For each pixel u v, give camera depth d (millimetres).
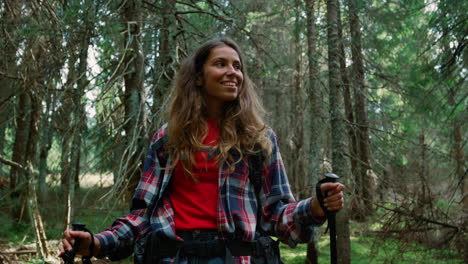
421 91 7871
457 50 6617
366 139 8242
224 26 7359
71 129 5820
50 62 6031
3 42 5895
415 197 6609
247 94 1637
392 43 9336
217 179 1474
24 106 9422
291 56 9961
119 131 5703
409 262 6918
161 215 1483
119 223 1550
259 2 8352
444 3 6582
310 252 8078
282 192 1515
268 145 1531
